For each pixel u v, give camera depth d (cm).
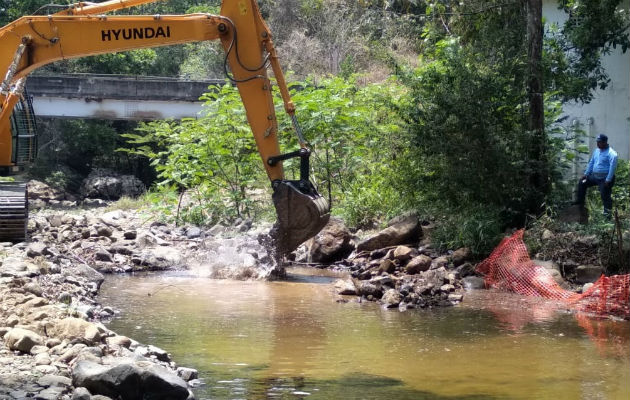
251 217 1914
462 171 1537
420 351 881
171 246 1596
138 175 4672
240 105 1983
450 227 1502
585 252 1382
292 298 1185
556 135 2202
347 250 1516
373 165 1931
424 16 1994
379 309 1118
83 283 1192
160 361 809
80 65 4359
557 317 1078
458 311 1114
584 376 788
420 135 1571
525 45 1620
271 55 1339
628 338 955
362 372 795
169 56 4662
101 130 4459
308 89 2047
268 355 853
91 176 4372
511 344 919
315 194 1337
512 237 1374
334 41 3950
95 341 788
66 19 1371
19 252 1317
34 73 4191
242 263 1411
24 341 753
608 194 1602
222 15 1352
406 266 1340
